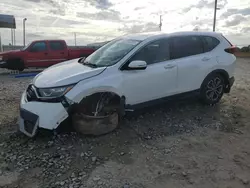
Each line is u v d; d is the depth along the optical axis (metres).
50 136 3.96
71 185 2.87
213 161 3.42
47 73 4.32
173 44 4.88
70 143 3.83
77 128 3.99
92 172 3.13
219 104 5.77
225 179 3.02
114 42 5.15
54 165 3.27
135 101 4.41
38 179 2.98
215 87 5.49
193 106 5.52
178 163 3.36
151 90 4.54
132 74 4.28
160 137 4.12
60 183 2.91
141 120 4.75
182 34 5.05
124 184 2.90
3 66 12.18
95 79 3.95
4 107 5.63
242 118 4.98
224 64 5.44
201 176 3.07
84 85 3.84
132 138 4.05
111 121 4.11
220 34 5.73
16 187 2.84
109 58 4.47
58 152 3.58
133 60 4.34
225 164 3.35
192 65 4.98
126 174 3.10
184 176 3.06
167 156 3.54
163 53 4.73
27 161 3.35
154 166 3.28
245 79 9.88
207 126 4.59
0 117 4.91
